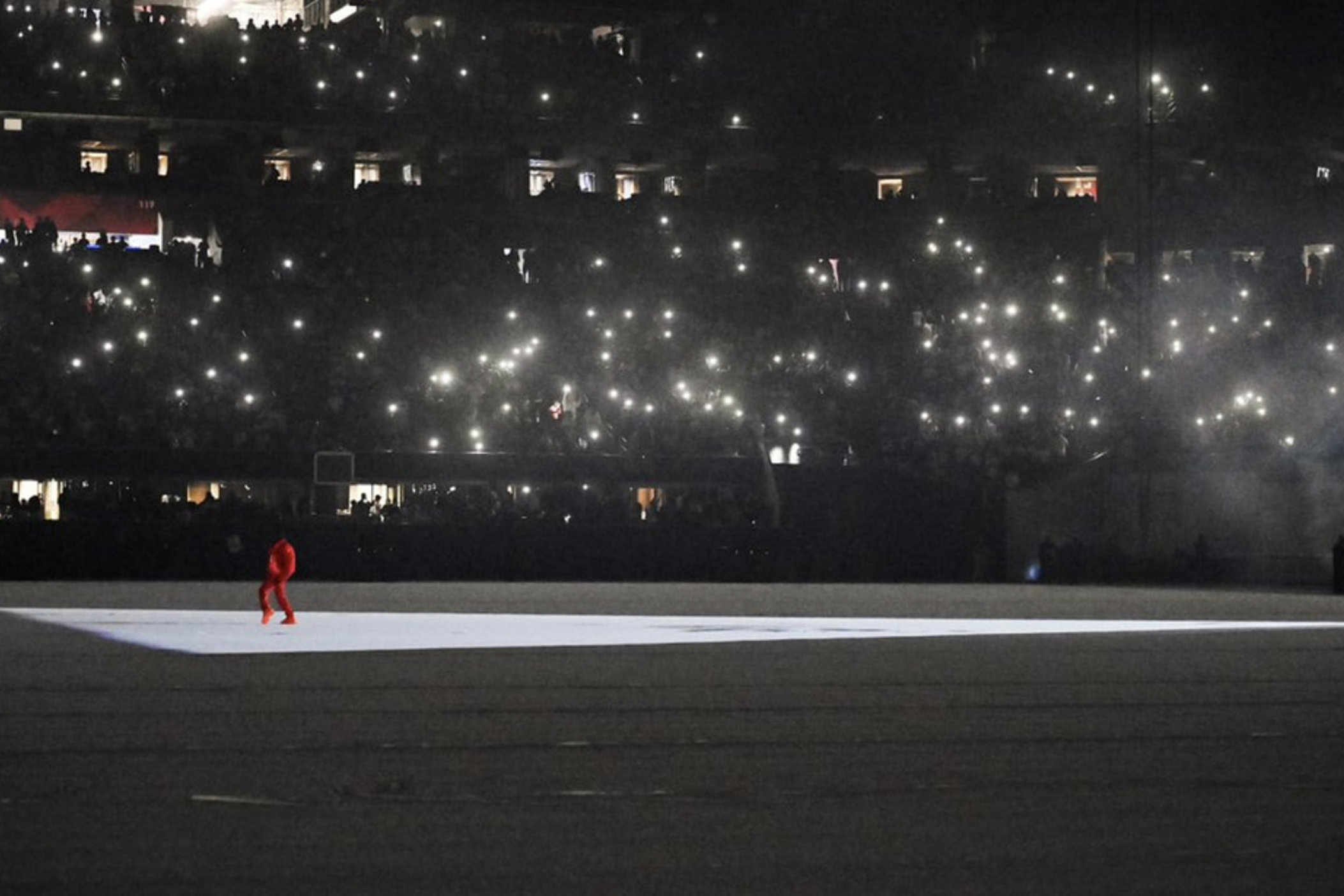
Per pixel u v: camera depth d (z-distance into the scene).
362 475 79.62
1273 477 82.25
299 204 106.94
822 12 119.81
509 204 108.00
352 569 78.50
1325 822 17.88
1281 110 119.38
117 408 81.31
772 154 117.88
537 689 30.09
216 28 110.06
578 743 23.17
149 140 108.50
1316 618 51.78
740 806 18.61
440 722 25.30
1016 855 16.27
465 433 84.88
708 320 94.19
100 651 37.94
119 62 106.69
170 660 35.72
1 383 81.81
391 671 33.25
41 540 76.19
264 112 108.88
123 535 76.94
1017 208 113.25
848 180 116.88
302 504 82.31
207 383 83.75
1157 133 118.25
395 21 119.38
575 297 95.31
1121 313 96.25
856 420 89.62
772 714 26.33
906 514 84.38
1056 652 38.44
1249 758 21.95
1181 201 115.31
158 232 105.50
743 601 60.91
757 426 84.44
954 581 84.25
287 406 84.75
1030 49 121.12
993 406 89.06
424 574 79.12
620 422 86.62
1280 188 114.38
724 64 119.44
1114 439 88.44
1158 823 17.78
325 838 16.95
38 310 85.75
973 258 103.12
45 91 105.06
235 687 30.31
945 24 120.94
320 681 31.36
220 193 105.94
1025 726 25.05
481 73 112.88
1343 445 81.81
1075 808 18.56
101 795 19.19
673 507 84.06
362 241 101.69
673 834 17.19
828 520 84.00
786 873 15.54
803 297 96.94
